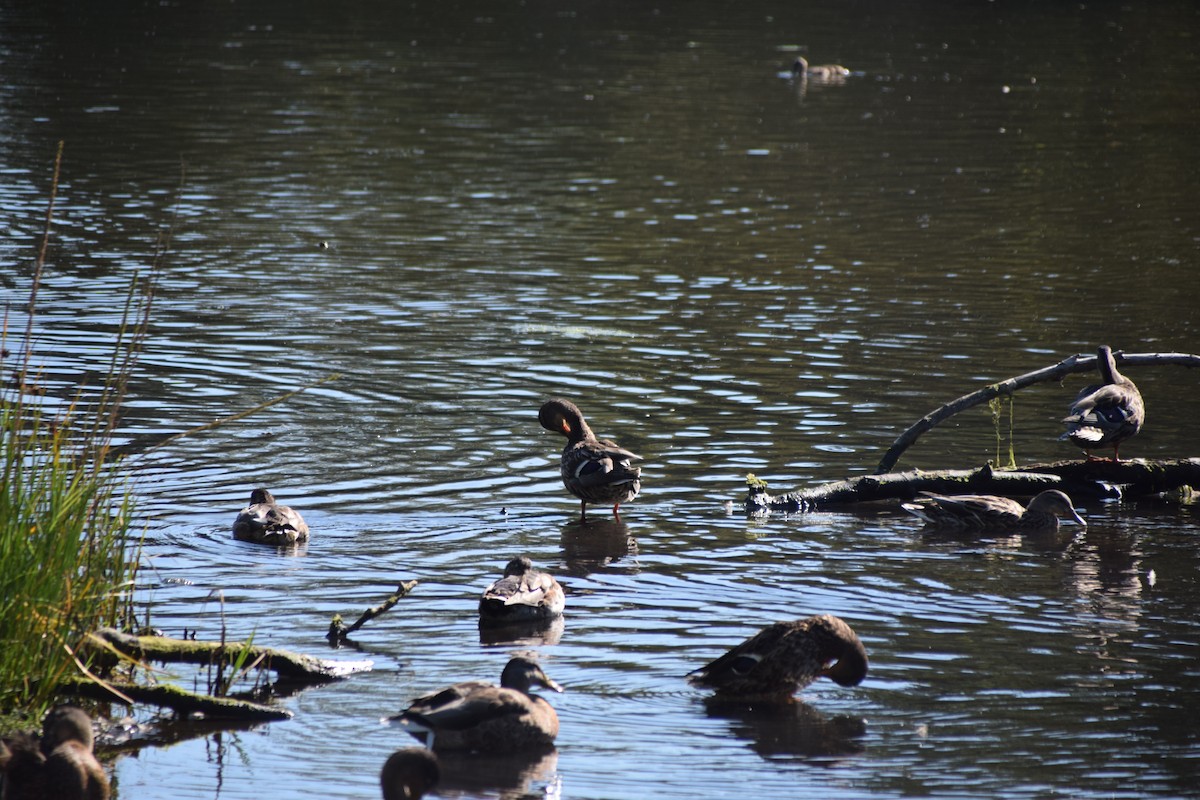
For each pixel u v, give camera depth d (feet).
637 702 35.22
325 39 204.64
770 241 99.35
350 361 69.41
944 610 41.81
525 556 45.85
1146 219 107.04
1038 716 34.50
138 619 39.40
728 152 134.10
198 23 215.31
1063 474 53.88
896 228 103.81
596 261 93.25
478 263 92.12
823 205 111.65
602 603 42.09
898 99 165.58
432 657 37.81
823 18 237.66
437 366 69.05
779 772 31.42
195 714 34.09
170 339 71.92
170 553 45.06
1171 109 157.89
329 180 118.11
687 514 50.75
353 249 95.04
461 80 173.58
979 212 109.40
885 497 52.85
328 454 56.08
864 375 67.92
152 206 105.60
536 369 68.90
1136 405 54.13
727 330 76.48
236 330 74.18
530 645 38.73
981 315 79.61
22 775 28.43
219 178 116.98
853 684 35.81
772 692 35.37
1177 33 216.33
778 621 38.06
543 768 31.53
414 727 31.86
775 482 53.83
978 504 50.19
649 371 68.69
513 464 55.88
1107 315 79.30
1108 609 41.96
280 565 44.42
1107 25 225.56
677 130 145.28
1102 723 34.14
